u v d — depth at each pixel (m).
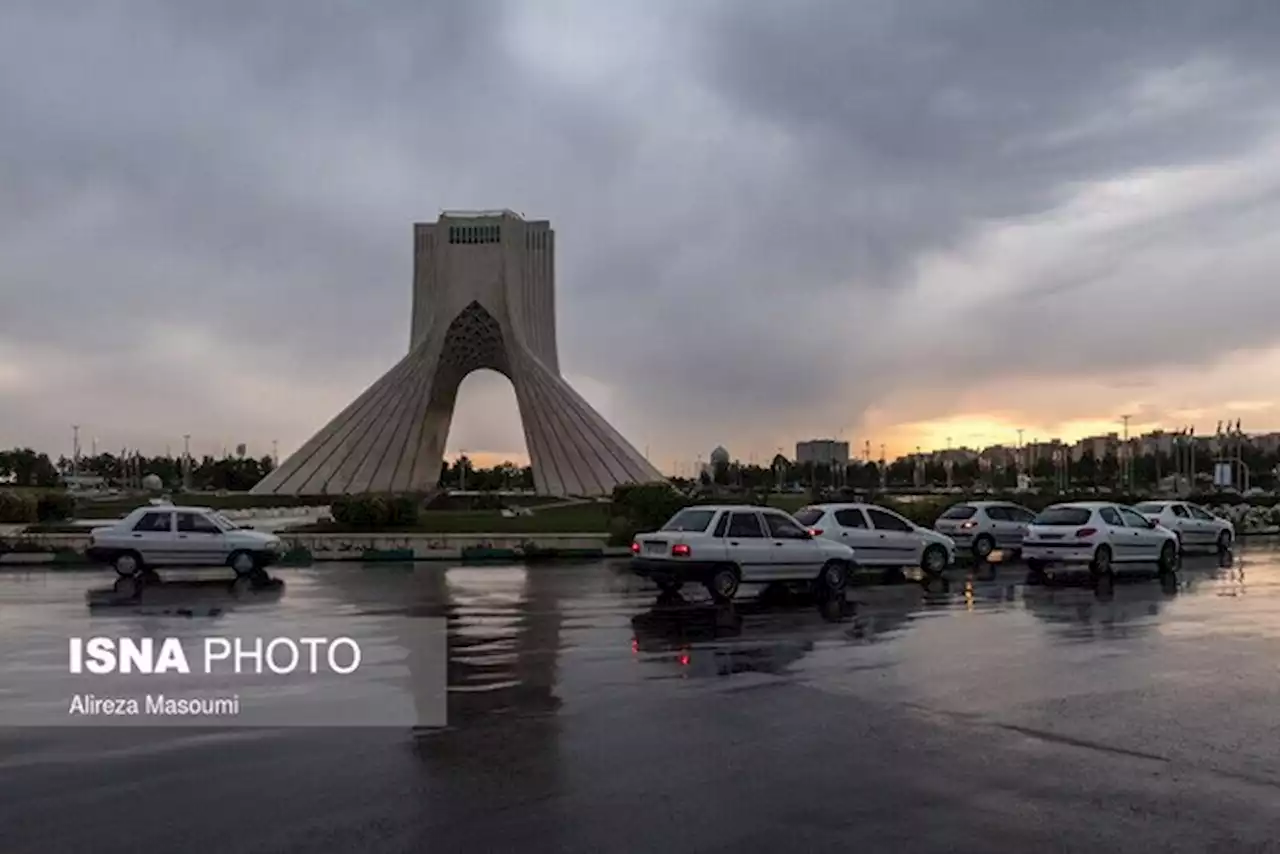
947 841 5.91
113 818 6.27
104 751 7.76
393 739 8.12
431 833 6.03
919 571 23.64
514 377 78.44
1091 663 11.36
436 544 28.55
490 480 117.31
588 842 5.89
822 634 13.57
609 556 28.39
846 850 5.77
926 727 8.48
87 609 16.12
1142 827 6.13
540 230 84.19
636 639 13.13
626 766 7.38
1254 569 24.00
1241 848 5.81
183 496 70.31
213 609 16.16
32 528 33.31
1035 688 10.02
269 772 7.23
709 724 8.60
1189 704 9.31
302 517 47.41
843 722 8.66
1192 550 30.98
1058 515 22.80
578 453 74.12
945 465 148.38
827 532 20.91
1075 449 162.12
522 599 17.73
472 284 80.19
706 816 6.32
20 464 110.50
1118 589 19.45
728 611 16.06
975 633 13.62
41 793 6.75
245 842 5.88
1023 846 5.83
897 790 6.82
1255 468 128.12
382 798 6.66
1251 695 9.70
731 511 17.62
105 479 124.31
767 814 6.36
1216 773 7.19
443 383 86.25
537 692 9.84
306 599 17.66
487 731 8.35
